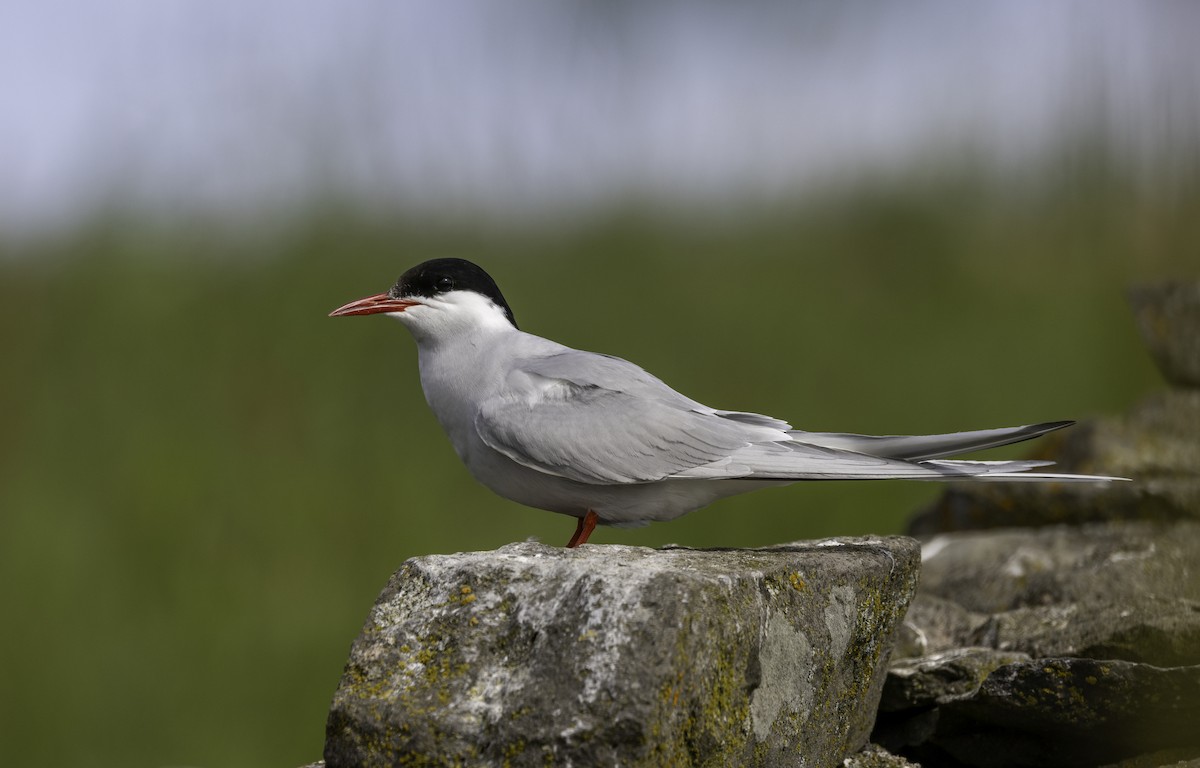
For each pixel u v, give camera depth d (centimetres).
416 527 1169
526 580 457
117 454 1241
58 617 1119
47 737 1059
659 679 414
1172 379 909
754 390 1309
